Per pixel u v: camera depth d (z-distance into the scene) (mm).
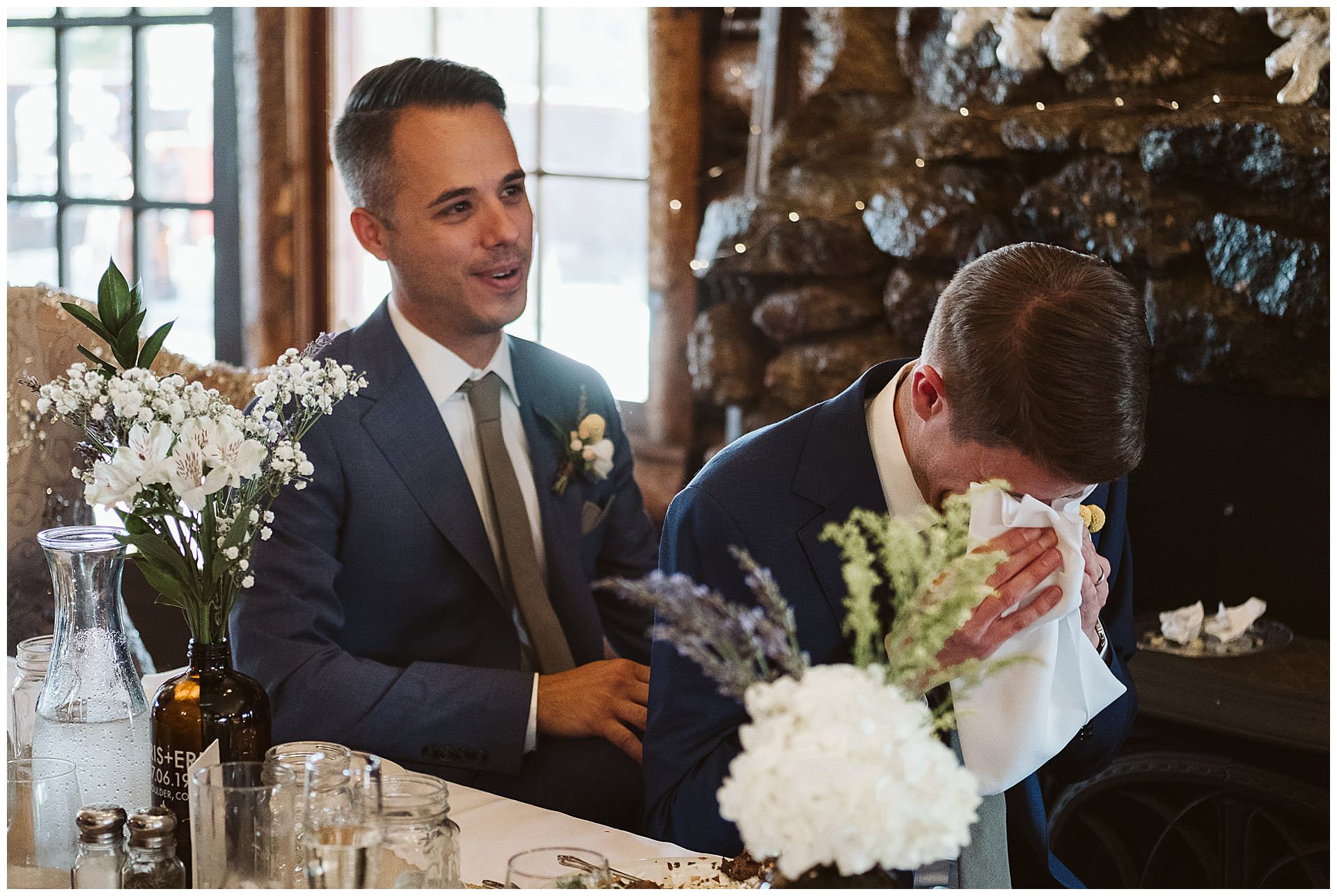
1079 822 2361
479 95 1781
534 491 1941
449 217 1747
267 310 3826
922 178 2943
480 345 1855
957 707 1252
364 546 1735
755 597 1357
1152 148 2596
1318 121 2402
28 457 2148
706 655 914
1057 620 1303
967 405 1225
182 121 3881
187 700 1237
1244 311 2545
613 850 1301
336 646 1664
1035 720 1289
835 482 1392
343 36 3797
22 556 2154
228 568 1255
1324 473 2539
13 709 1454
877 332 3080
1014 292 1202
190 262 3939
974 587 961
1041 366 1167
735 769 871
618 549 2086
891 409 1415
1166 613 2490
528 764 1674
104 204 4012
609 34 3623
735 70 3447
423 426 1768
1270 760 2168
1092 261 1223
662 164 3531
